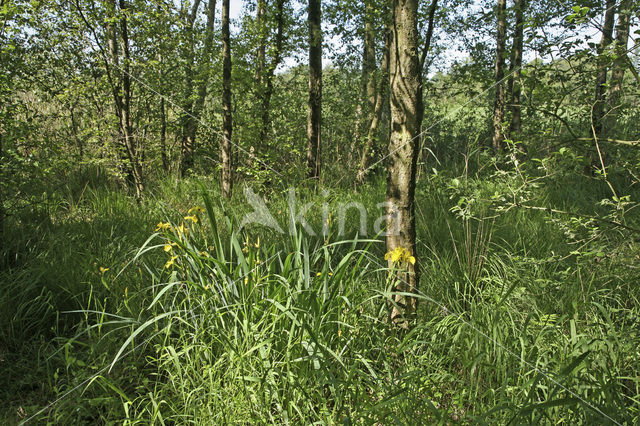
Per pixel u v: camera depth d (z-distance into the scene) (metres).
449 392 2.47
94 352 2.72
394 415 1.96
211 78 9.07
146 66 7.50
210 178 8.38
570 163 2.89
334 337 2.59
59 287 3.56
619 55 2.70
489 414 1.95
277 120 9.60
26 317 3.28
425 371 2.60
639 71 2.90
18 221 5.09
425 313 3.19
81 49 7.76
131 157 7.28
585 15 2.60
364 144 9.84
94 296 3.41
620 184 5.86
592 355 2.45
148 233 4.98
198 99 9.59
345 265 2.64
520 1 5.94
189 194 7.53
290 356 2.41
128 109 7.15
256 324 2.57
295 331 2.49
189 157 9.95
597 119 3.21
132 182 7.59
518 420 1.99
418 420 2.07
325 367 2.14
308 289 2.47
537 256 4.12
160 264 3.88
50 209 5.88
